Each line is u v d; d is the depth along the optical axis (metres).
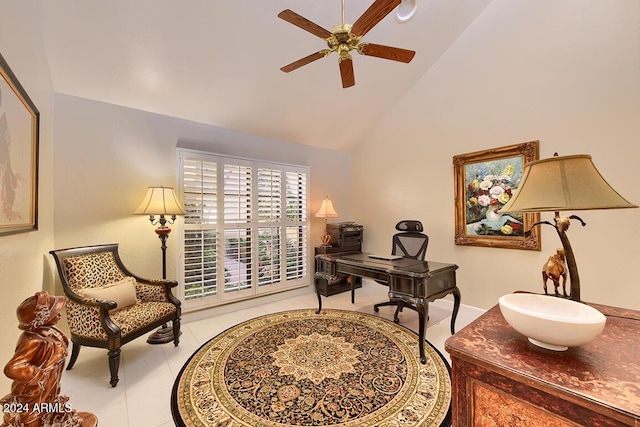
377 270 2.57
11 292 1.40
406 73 3.58
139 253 2.90
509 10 2.95
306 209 4.28
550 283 2.75
